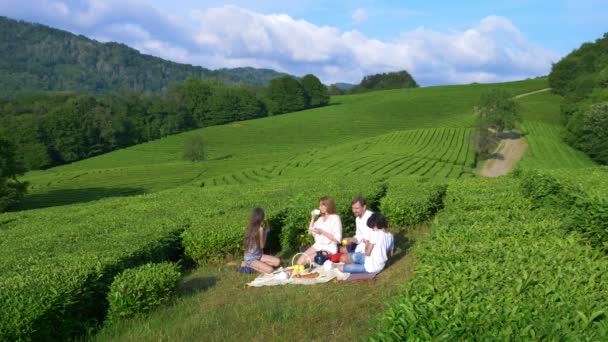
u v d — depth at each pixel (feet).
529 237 24.61
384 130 346.74
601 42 438.81
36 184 219.41
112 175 237.04
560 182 36.70
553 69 430.20
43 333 22.24
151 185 206.80
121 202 72.90
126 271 27.81
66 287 24.06
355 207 34.76
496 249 20.80
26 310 21.43
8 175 160.76
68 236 42.16
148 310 26.12
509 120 256.52
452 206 39.27
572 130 242.37
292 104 457.68
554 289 14.74
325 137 337.52
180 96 426.51
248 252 33.50
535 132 285.84
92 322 25.86
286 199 56.24
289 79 461.37
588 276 15.78
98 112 354.95
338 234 33.99
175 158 303.27
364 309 23.36
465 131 293.23
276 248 44.11
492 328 12.74
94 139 343.87
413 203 46.55
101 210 65.41
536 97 417.69
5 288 23.24
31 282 24.31
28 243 39.50
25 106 394.52
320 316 22.70
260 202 55.01
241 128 380.99
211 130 380.78
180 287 31.73
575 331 12.18
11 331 20.59
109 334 23.85
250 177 195.00
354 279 28.89
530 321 12.82
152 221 46.16
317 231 34.47
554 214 31.53
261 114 440.86
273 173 198.90
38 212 71.20
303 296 26.27
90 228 45.73
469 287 15.51
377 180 76.02
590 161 215.10
